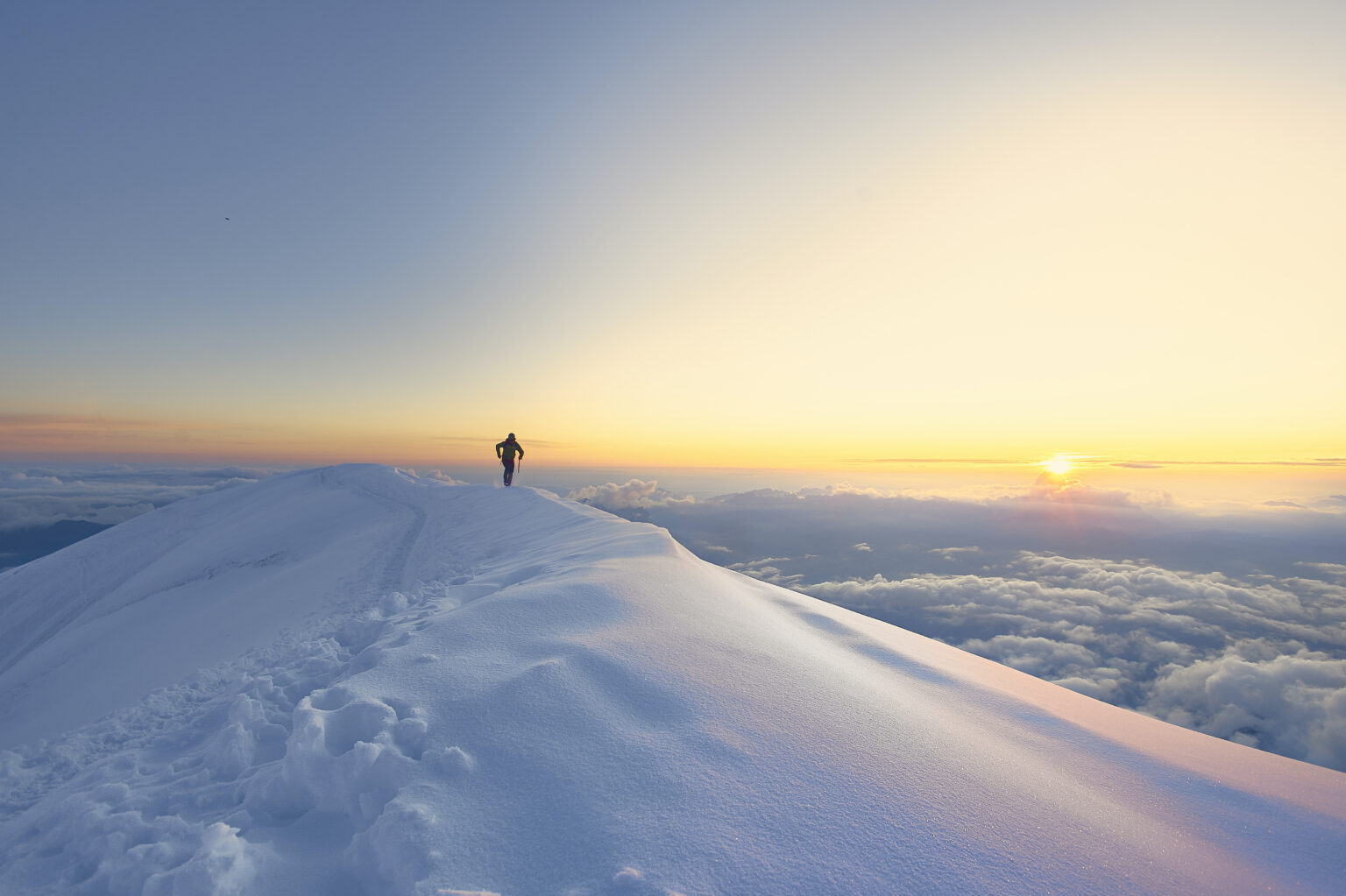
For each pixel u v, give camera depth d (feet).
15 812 11.75
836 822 8.05
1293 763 13.07
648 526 34.09
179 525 120.47
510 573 25.71
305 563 74.02
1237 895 7.66
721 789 8.51
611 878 6.75
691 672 12.42
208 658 51.01
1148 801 10.06
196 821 9.07
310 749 9.04
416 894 6.51
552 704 10.59
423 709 10.44
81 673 62.28
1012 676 19.38
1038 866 7.65
